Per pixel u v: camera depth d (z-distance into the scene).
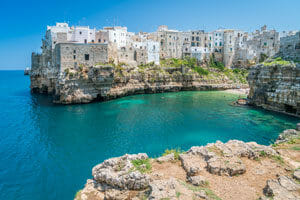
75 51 66.19
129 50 91.25
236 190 12.73
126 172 14.70
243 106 59.56
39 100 71.06
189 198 11.61
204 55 115.38
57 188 21.47
